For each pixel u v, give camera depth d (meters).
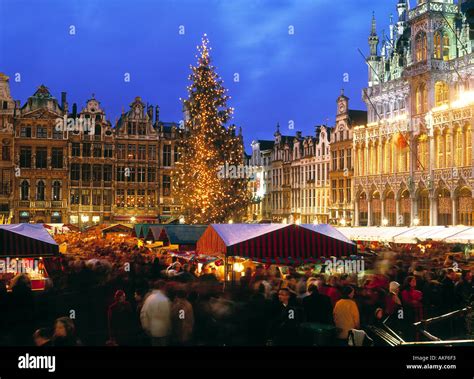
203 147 57.91
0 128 77.25
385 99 65.25
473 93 51.66
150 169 83.31
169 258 24.56
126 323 12.13
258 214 96.44
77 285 15.79
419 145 56.88
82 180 80.38
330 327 12.11
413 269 18.12
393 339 11.70
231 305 12.23
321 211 77.19
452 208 51.72
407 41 63.47
